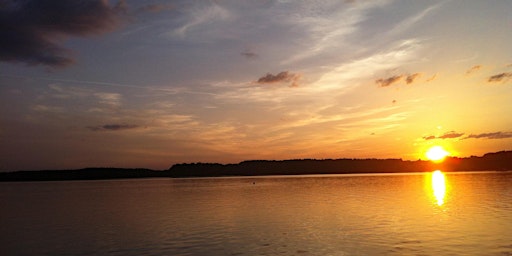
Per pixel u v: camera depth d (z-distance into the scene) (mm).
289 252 26641
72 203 71562
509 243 28328
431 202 58562
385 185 115688
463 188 92438
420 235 31594
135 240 32375
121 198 82062
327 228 35781
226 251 27359
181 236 33375
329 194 79188
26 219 48469
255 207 55719
